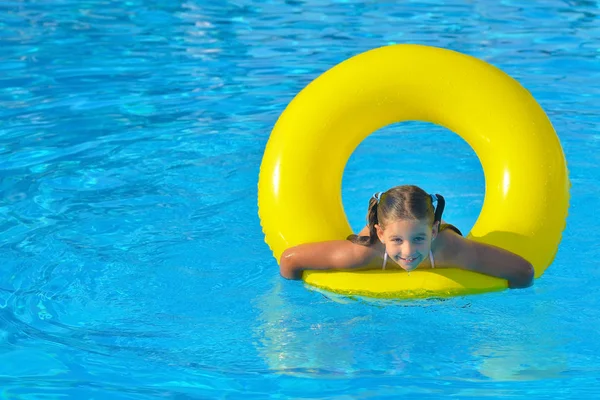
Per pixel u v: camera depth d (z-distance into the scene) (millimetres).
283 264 9156
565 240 10094
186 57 16875
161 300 8906
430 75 9297
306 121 9445
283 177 9391
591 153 12242
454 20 19016
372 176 11953
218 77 15773
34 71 15969
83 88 15156
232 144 12922
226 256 9867
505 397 7145
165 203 11109
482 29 18297
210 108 14328
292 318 8555
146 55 16969
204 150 12703
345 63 9633
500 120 9172
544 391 7246
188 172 11992
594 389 7273
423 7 20125
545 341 8094
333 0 20781
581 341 8094
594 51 16766
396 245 8266
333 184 9547
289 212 9312
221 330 8336
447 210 10953
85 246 9992
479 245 8828
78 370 7605
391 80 9336
